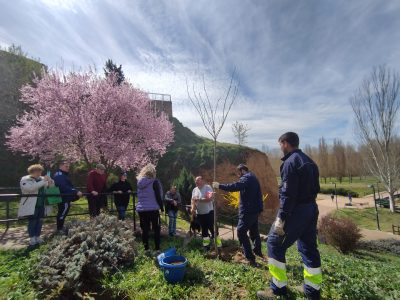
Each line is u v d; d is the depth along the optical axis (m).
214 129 6.51
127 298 4.07
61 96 14.28
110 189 9.44
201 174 24.50
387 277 5.43
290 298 3.76
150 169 6.11
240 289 4.20
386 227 28.39
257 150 27.94
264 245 8.60
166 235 8.73
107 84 15.77
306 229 3.73
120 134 15.36
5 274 4.65
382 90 33.44
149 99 18.94
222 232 12.38
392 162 33.50
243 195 5.61
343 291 4.12
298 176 3.62
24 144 15.67
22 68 23.12
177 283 4.33
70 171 20.61
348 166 74.00
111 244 5.17
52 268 4.37
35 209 6.40
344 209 36.44
